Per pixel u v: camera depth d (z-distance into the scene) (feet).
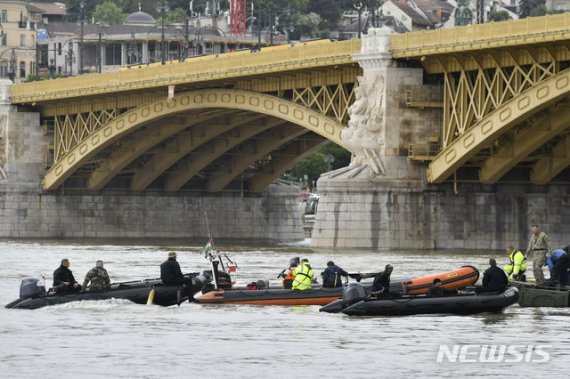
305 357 576.61
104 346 607.37
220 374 538.06
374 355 581.12
